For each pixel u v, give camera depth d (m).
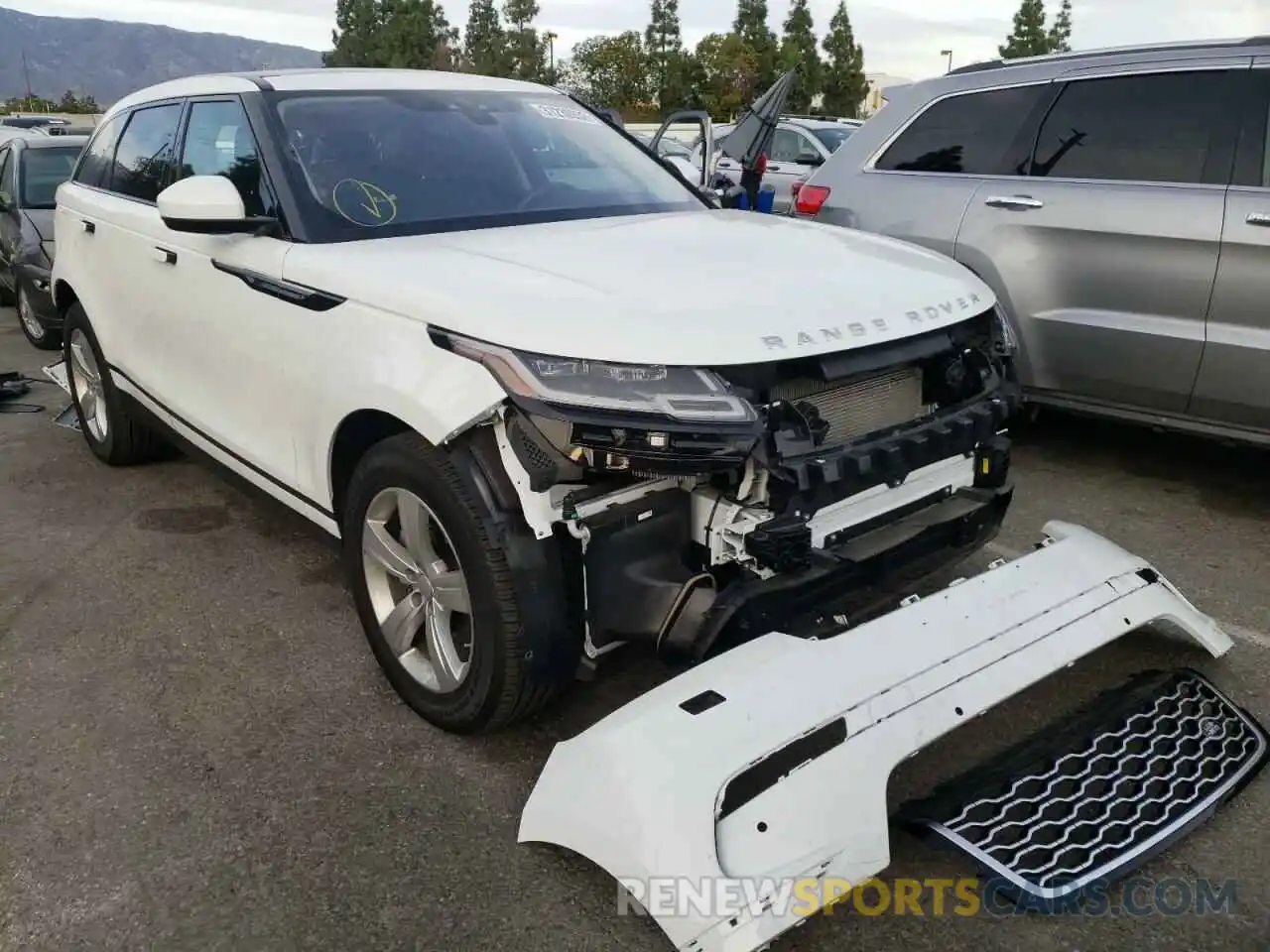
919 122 5.33
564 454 2.41
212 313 3.61
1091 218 4.51
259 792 2.74
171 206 3.20
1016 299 4.85
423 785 2.76
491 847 2.53
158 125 4.40
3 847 2.54
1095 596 2.72
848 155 5.62
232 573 4.10
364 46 60.53
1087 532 3.04
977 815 2.41
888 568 2.75
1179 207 4.26
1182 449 5.36
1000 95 5.02
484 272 2.77
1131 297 4.46
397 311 2.72
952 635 2.47
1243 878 2.36
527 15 58.81
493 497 2.51
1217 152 4.24
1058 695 3.03
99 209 4.66
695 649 2.50
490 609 2.54
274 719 3.08
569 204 3.68
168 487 5.10
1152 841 2.34
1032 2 69.19
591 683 3.19
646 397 2.29
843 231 3.56
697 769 2.09
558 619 2.54
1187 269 4.26
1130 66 4.57
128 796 2.73
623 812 2.09
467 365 2.48
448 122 3.81
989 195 4.91
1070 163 4.69
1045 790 2.49
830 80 60.09
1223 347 4.20
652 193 3.96
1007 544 4.14
